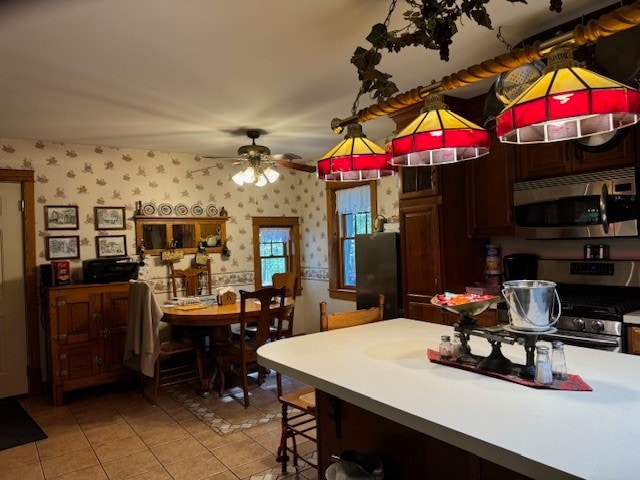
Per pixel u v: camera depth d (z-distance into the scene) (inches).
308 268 249.9
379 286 169.6
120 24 87.9
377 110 71.9
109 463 112.7
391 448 64.3
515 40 101.7
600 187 109.3
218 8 83.2
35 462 114.2
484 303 63.6
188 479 103.8
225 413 143.7
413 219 149.6
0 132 162.2
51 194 177.2
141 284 152.8
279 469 107.1
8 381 166.1
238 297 223.8
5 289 167.0
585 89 45.3
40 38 92.6
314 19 88.4
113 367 166.2
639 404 47.7
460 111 143.7
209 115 149.9
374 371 62.9
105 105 136.0
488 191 139.6
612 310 101.1
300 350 75.9
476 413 46.6
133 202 196.9
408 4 82.6
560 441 39.5
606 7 88.2
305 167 160.6
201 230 216.7
